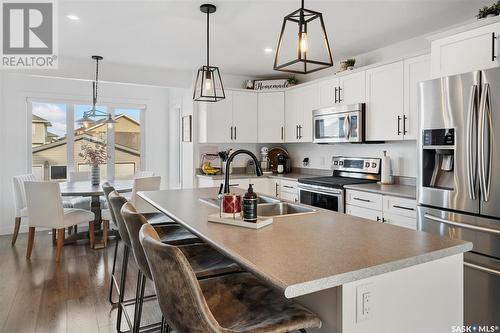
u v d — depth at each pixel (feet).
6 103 16.79
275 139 16.69
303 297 4.25
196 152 16.99
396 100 11.14
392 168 12.51
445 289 4.51
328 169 15.58
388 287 3.98
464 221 7.51
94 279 10.91
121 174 20.18
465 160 7.48
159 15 9.63
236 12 9.43
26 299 9.45
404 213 9.75
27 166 17.40
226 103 16.25
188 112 17.54
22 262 12.53
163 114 21.02
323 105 14.19
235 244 4.58
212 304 4.35
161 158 21.01
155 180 14.49
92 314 8.63
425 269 4.31
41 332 7.79
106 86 19.33
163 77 15.89
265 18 9.84
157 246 3.54
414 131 10.59
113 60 14.33
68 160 18.74
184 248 6.67
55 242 15.03
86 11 9.36
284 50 12.94
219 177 15.51
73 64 14.19
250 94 16.79
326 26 10.43
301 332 4.00
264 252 4.23
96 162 16.14
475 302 7.31
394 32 10.98
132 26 10.44
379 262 3.87
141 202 13.88
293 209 7.80
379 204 10.59
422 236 5.05
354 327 3.71
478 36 7.63
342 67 13.42
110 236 16.12
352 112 12.50
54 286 10.34
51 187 12.53
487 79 7.05
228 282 4.95
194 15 9.62
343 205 11.93
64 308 8.93
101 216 15.71
